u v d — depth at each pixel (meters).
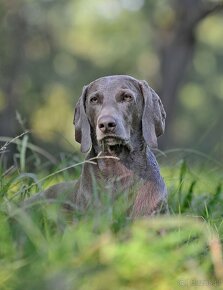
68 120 57.62
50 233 7.98
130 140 9.32
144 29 56.34
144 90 9.61
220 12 40.34
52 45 59.31
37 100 49.66
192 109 73.25
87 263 6.88
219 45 62.78
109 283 6.62
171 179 11.16
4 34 46.78
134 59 60.28
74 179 11.41
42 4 56.38
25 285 6.51
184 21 39.81
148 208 9.12
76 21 60.28
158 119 9.64
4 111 46.00
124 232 7.61
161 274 6.89
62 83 60.06
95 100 9.45
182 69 41.75
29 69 55.22
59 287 6.37
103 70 63.75
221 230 9.09
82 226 7.74
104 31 59.59
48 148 23.62
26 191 9.37
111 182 9.30
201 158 13.42
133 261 6.82
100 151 9.44
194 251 7.52
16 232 7.70
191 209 10.20
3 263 7.14
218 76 72.19
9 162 15.55
